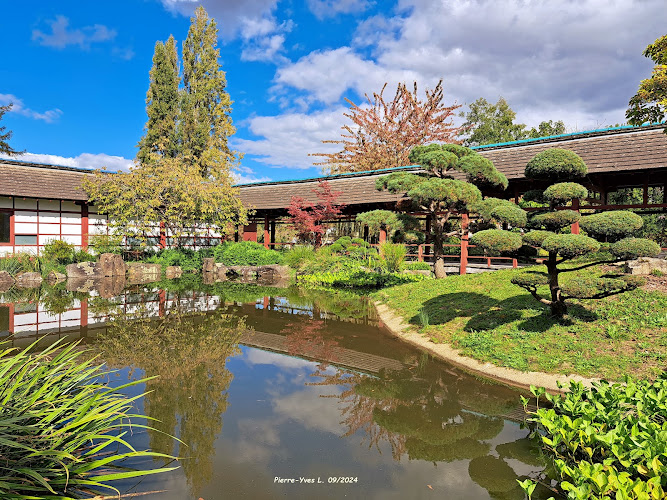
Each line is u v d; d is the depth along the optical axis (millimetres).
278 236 34656
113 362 6422
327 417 4641
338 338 8305
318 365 6551
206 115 33812
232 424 4395
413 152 12414
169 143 32812
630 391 4172
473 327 7695
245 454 3779
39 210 20141
